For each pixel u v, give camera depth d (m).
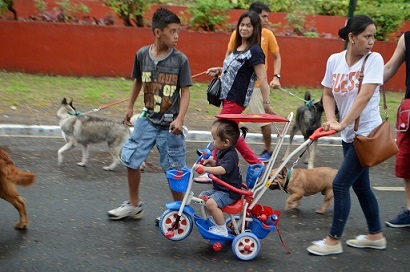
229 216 5.69
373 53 4.84
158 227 5.70
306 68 14.65
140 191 6.93
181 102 5.37
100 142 7.78
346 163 5.02
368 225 5.40
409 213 6.01
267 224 5.09
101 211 6.11
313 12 17.17
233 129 4.93
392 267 5.01
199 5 14.62
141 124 5.53
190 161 8.68
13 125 9.70
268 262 5.00
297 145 10.29
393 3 16.83
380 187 7.74
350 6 12.27
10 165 5.25
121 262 4.84
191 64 14.27
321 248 5.18
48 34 13.77
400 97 14.34
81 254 4.96
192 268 4.79
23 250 4.98
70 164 8.01
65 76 13.95
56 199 6.44
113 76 14.16
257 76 6.18
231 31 14.91
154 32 5.27
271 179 5.12
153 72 5.35
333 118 5.03
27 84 12.65
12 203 5.36
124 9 14.63
